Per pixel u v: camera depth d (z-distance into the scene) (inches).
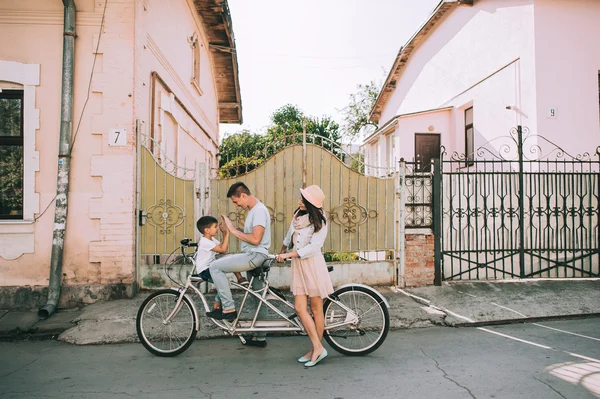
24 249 254.8
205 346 200.1
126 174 258.7
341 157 305.1
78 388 152.4
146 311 191.6
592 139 379.6
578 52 381.7
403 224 289.1
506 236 325.7
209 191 279.9
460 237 299.0
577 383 151.9
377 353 187.5
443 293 276.2
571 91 378.9
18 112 264.1
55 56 259.3
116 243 257.9
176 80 380.5
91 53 259.6
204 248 191.0
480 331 221.9
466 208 300.2
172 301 193.5
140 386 153.6
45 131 258.5
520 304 257.9
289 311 209.8
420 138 546.6
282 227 281.6
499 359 177.9
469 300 264.2
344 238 286.0
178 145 382.3
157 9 316.8
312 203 175.8
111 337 208.7
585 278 309.3
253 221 189.5
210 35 514.0
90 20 259.4
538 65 377.1
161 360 181.9
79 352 193.8
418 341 205.2
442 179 298.4
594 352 186.5
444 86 562.3
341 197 286.4
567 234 328.5
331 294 183.5
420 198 293.1
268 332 193.5
